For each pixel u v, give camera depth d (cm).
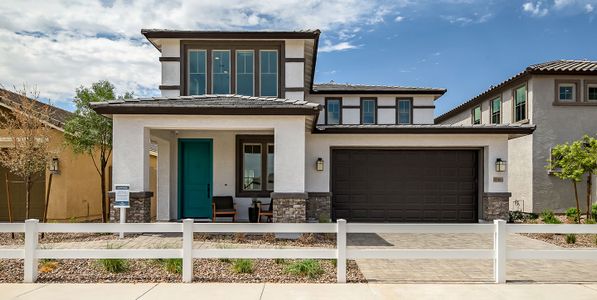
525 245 1024
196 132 1398
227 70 1344
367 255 690
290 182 1062
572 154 1290
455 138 1365
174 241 960
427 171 1405
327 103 2250
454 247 986
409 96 2252
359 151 1404
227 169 1398
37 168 1126
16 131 1160
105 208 1406
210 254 689
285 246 933
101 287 638
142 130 1065
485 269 772
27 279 670
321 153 1369
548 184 1677
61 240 987
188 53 1344
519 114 1825
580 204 1662
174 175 1397
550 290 638
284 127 1070
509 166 1859
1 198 1393
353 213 1397
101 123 1307
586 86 1689
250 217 1298
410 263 817
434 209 1398
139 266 745
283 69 1330
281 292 617
